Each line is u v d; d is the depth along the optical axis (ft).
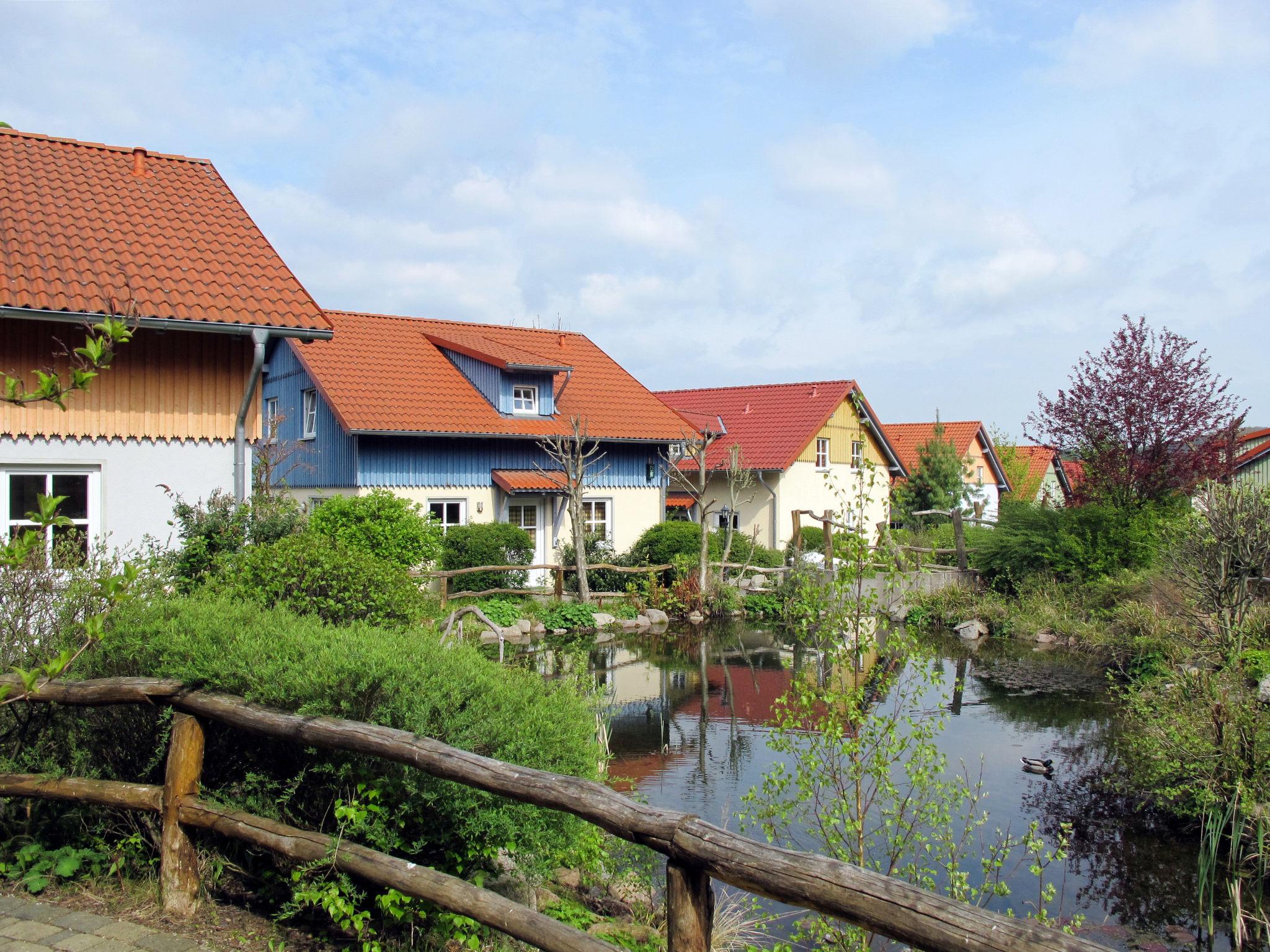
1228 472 69.31
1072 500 75.61
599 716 32.78
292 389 84.94
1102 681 50.37
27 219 37.40
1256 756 27.43
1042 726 40.96
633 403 93.35
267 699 15.03
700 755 36.63
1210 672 31.71
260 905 15.94
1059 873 26.14
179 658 15.88
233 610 18.17
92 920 15.12
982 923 8.47
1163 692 34.27
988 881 22.57
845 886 9.35
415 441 76.07
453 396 81.30
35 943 14.29
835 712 21.27
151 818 16.29
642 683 50.88
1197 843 28.14
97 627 13.51
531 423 81.92
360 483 73.56
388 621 28.89
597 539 83.10
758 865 9.99
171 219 40.60
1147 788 30.83
